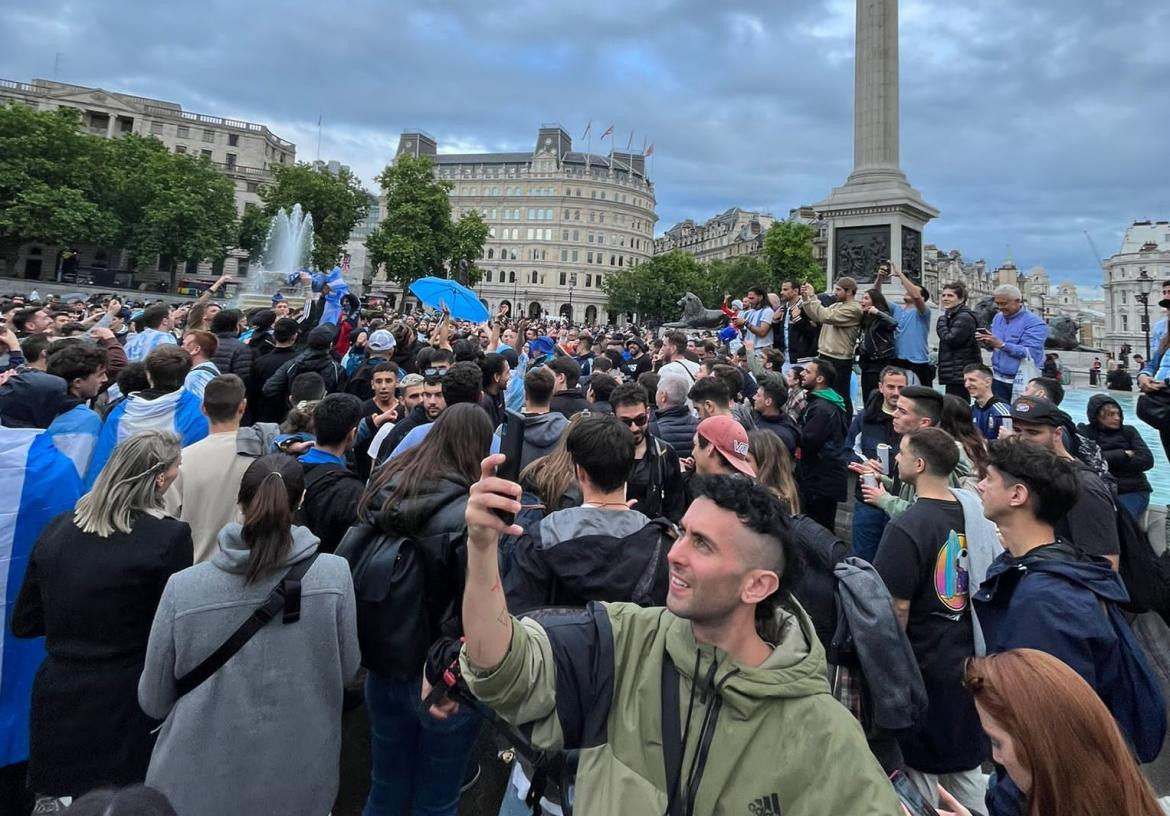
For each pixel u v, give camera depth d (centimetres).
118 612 309
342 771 439
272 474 289
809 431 672
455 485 325
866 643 290
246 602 276
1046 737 177
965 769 344
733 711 173
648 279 10288
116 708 308
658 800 172
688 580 179
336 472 434
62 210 5762
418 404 583
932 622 353
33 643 386
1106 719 177
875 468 481
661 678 186
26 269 6775
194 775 264
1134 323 11281
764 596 180
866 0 1834
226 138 9550
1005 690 188
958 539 359
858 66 1845
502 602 186
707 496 187
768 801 162
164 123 9031
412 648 311
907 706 285
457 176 15088
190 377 643
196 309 874
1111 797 170
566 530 299
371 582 312
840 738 165
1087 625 281
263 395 778
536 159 14550
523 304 14400
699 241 16912
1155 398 786
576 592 288
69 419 497
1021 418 472
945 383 944
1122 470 657
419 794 328
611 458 309
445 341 1047
